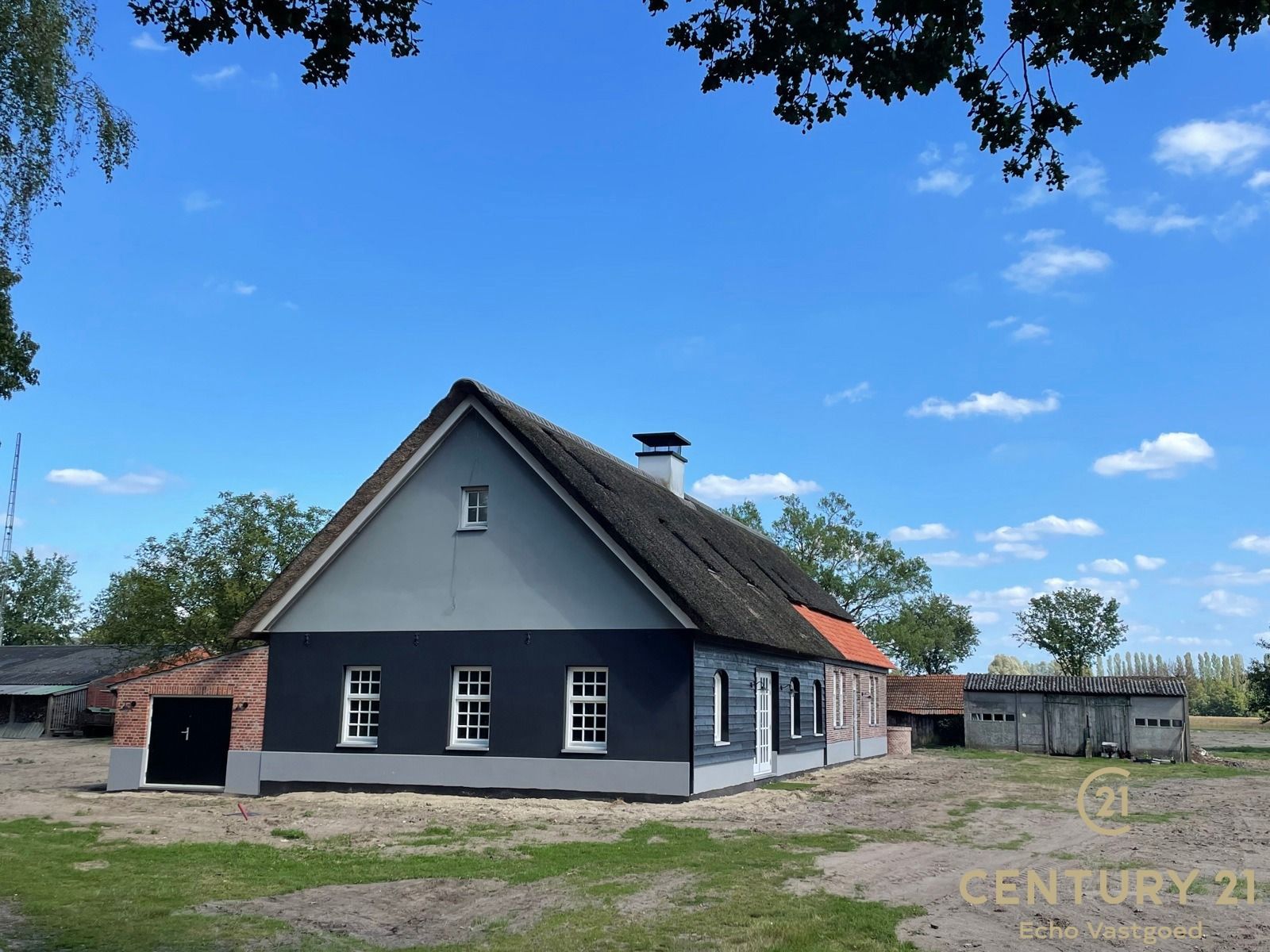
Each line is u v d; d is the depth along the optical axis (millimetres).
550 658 18562
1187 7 7055
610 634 18266
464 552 19531
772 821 15672
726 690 19734
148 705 20734
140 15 7582
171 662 38844
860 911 9234
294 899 9867
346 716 19828
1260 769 32000
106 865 11648
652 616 18078
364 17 7719
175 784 20406
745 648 20891
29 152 16641
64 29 16516
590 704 18453
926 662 67812
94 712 45094
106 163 17359
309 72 7934
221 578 39875
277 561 40594
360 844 13133
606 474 21656
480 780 18531
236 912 9305
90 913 9242
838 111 8367
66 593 79000
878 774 26734
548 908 9383
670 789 17469
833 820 16109
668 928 8539
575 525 18844
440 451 20156
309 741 19766
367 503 20156
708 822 15312
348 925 8859
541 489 19234
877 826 15438
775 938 8195
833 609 36188
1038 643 57844
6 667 50938
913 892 10312
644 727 17797
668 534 21484
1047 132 7918
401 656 19516
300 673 20141
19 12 15945
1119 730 37156
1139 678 39344
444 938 8406
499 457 19672
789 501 55156
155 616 39812
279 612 20438
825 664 28594
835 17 7719
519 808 16766
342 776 19406
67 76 16781
